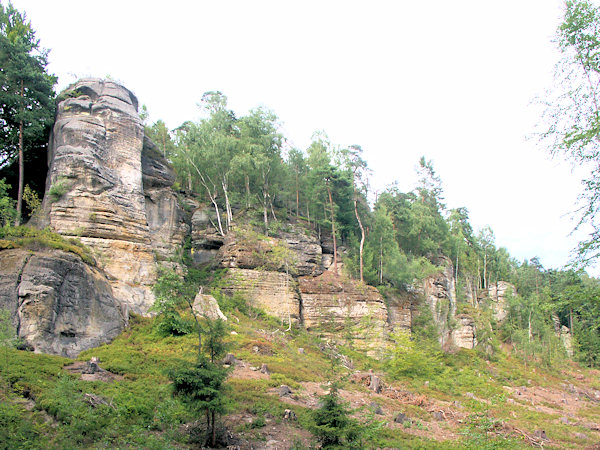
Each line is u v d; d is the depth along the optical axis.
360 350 38.09
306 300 40.31
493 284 75.31
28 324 20.05
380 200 64.44
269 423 16.12
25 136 33.03
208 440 13.68
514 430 21.12
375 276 48.59
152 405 15.23
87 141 31.77
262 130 49.28
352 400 21.78
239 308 35.59
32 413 13.43
